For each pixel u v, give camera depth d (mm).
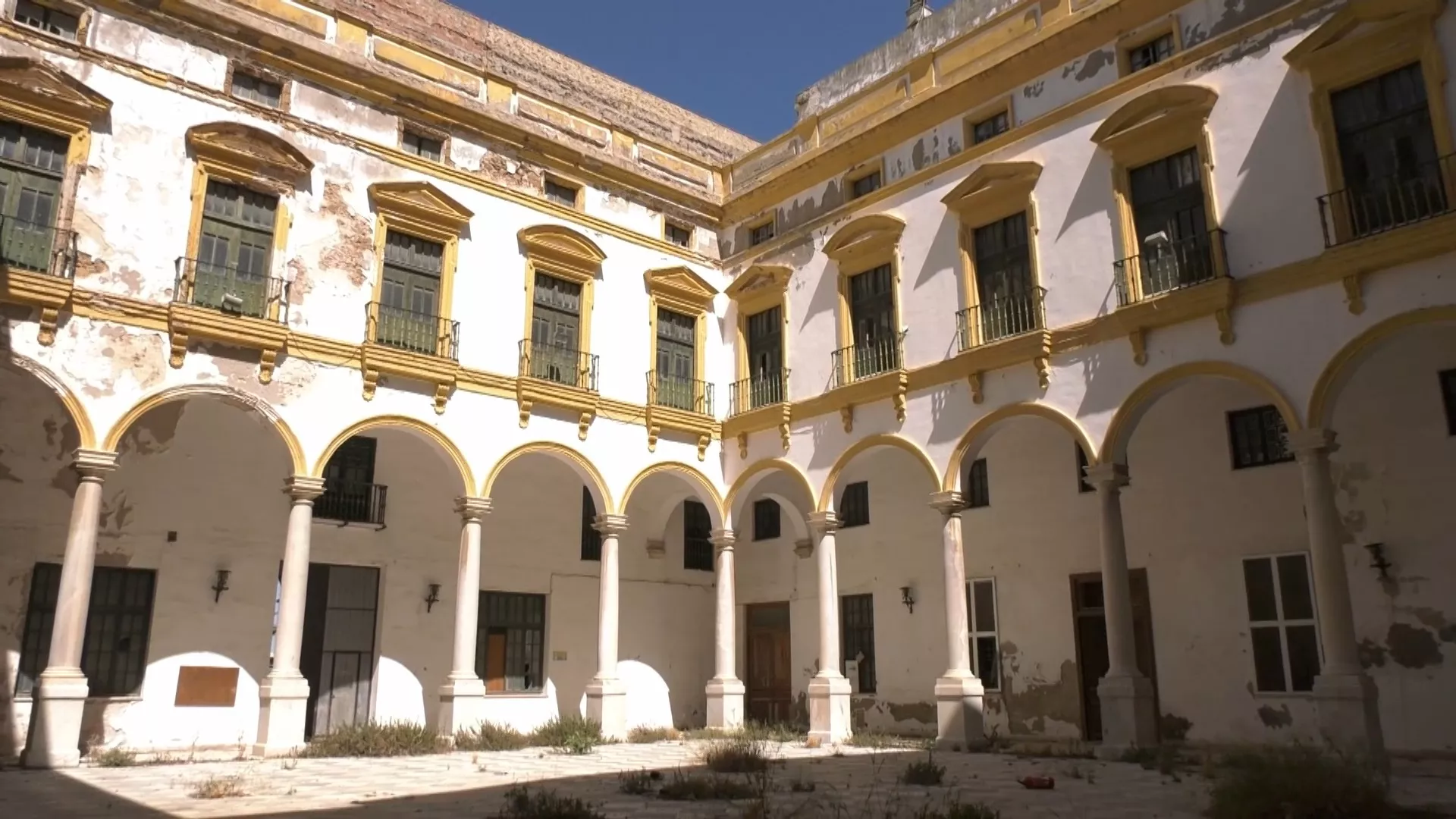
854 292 19438
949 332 17312
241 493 17062
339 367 16281
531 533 20328
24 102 13914
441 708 16594
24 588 14859
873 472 21156
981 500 19141
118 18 15039
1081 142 15977
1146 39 15562
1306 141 13359
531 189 19453
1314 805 8398
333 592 17906
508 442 17906
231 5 16219
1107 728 14086
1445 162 12031
